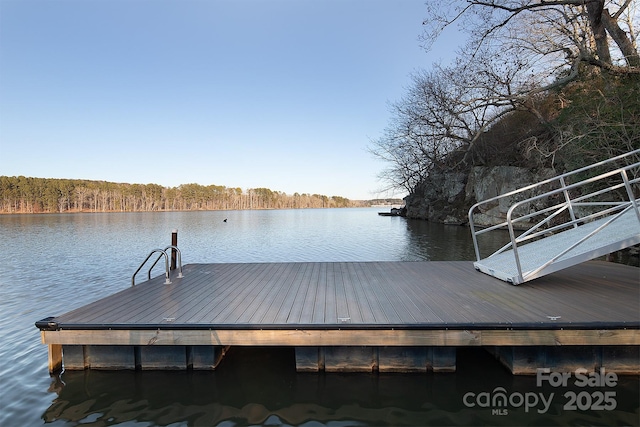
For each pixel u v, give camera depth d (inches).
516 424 119.1
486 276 220.7
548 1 412.8
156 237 913.5
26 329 231.6
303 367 152.4
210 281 220.8
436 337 134.6
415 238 739.4
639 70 349.7
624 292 177.2
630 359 140.4
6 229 1200.8
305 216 2380.7
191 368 156.3
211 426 120.4
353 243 716.0
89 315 154.0
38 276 419.2
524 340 132.6
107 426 121.5
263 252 624.1
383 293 183.0
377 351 150.9
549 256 202.7
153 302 173.3
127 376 151.8
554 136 524.1
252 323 140.6
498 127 866.1
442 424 120.3
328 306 161.8
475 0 429.1
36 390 144.9
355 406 130.3
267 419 124.0
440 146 1005.8
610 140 368.2
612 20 404.5
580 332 131.6
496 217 824.9
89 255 593.6
